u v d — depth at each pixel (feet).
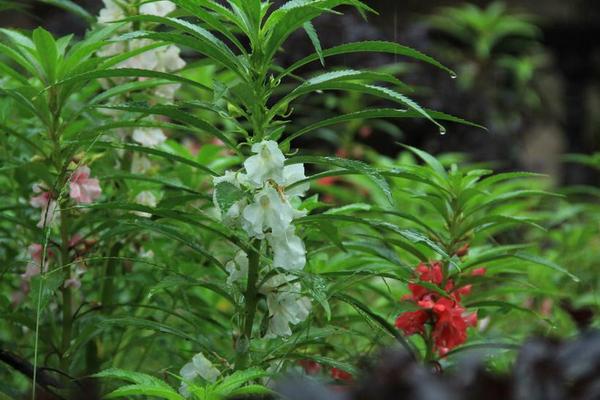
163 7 8.32
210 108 7.34
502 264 8.36
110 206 7.47
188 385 6.95
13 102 8.20
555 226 10.57
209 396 6.88
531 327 9.46
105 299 8.34
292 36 15.74
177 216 7.48
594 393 6.14
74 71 7.77
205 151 8.72
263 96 7.37
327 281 7.57
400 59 16.71
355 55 16.28
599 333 6.29
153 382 6.89
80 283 8.00
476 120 16.87
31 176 8.41
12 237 8.32
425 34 17.48
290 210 7.22
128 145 7.48
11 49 7.81
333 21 16.22
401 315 7.94
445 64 17.17
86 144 7.90
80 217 7.97
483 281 8.06
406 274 8.00
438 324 7.87
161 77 7.30
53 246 7.96
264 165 7.19
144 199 8.28
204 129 7.38
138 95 8.30
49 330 8.34
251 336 7.76
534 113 22.09
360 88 7.22
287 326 7.45
